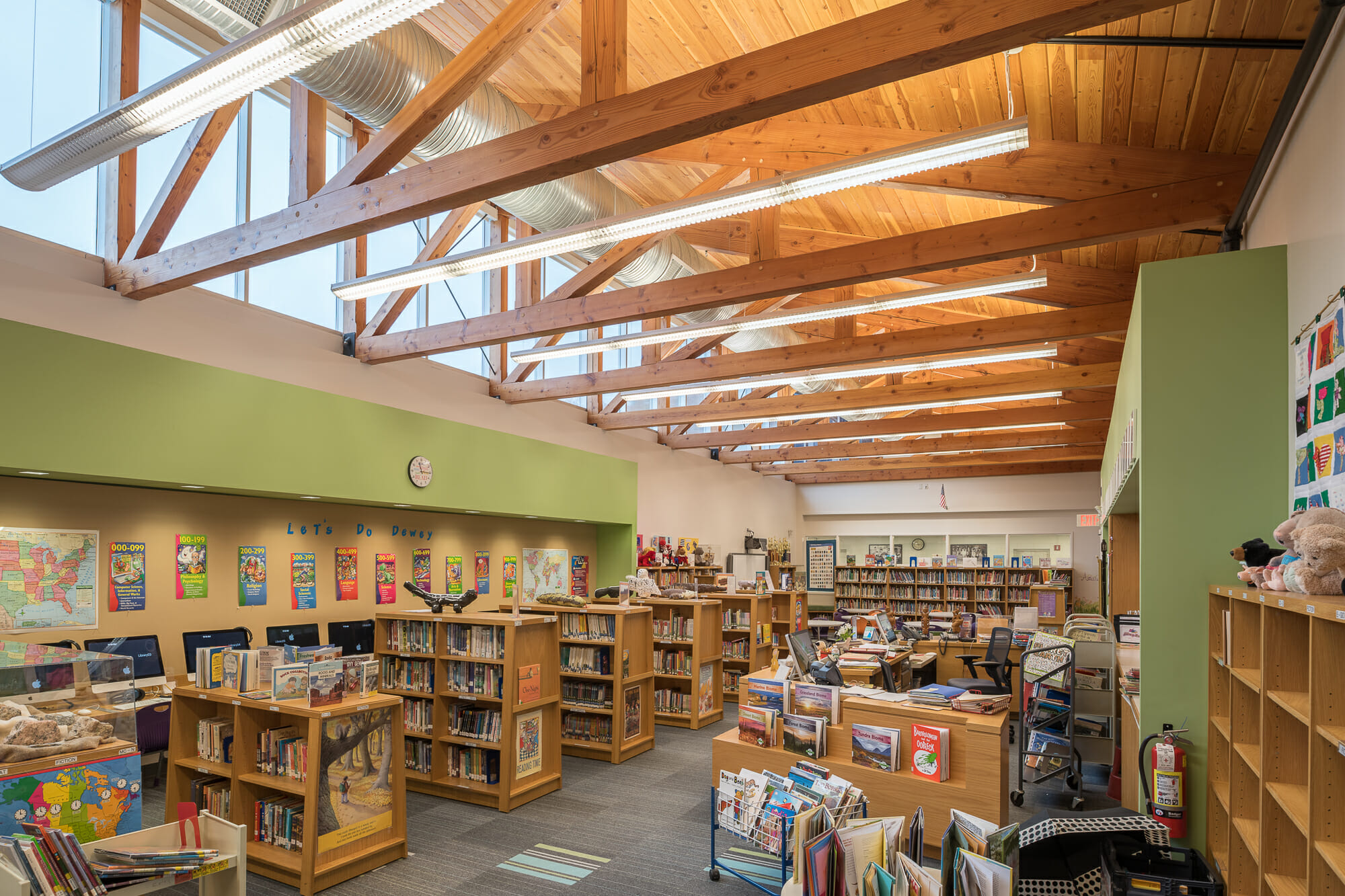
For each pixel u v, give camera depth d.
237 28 4.73
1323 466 3.38
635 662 7.96
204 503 7.21
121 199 6.42
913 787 4.59
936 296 7.29
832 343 8.77
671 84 3.83
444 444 8.82
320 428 7.36
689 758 7.75
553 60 6.34
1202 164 5.14
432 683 6.72
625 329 12.41
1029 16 2.99
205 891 3.54
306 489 7.18
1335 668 2.33
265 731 5.02
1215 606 4.02
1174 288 4.32
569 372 12.28
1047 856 3.45
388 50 5.18
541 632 6.55
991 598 18.34
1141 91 4.63
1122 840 3.44
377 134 4.85
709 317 10.53
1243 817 3.38
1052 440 14.50
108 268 6.33
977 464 17.12
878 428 13.52
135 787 3.75
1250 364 4.17
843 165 4.71
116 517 6.54
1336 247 3.20
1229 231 5.12
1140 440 4.32
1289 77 4.22
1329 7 3.01
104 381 5.66
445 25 6.15
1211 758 3.97
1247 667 3.41
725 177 6.89
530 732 6.37
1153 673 4.19
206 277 5.91
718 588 11.68
